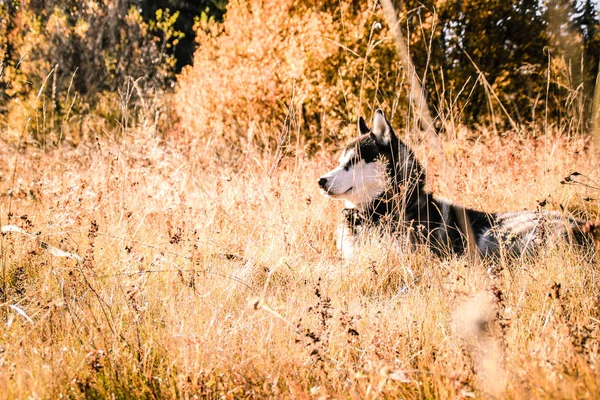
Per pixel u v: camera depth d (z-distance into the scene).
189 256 3.97
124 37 15.61
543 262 3.76
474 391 2.08
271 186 5.59
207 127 10.59
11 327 3.10
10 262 4.04
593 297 2.96
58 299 3.24
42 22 14.48
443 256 4.34
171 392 2.39
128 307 3.13
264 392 2.33
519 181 5.82
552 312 2.89
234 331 2.84
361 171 4.91
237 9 11.92
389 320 3.01
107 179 5.55
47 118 10.28
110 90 14.36
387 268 4.03
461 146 6.79
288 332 2.88
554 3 3.18
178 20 24.80
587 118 7.17
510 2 11.01
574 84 6.32
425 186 5.00
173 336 2.73
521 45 11.49
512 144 6.91
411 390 2.29
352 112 9.56
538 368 2.06
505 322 2.68
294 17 10.84
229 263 4.16
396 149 5.06
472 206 5.28
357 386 2.28
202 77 11.76
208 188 6.12
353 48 9.91
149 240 4.60
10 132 9.20
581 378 1.98
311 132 10.13
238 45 11.51
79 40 14.37
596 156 5.71
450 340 2.66
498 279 3.24
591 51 7.00
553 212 4.47
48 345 2.76
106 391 2.40
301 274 3.98
